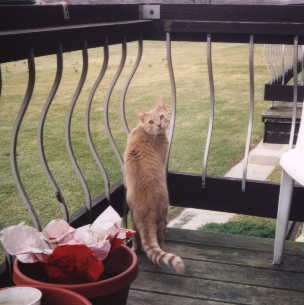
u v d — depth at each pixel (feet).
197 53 54.39
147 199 7.98
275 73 20.43
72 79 37.17
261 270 8.03
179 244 8.87
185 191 9.89
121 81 36.68
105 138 22.49
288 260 8.34
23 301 4.65
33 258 5.07
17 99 30.55
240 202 9.60
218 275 7.86
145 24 9.21
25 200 7.06
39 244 5.24
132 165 8.38
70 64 43.75
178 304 7.08
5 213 14.12
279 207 7.89
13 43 5.53
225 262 8.27
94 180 16.94
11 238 5.10
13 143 6.81
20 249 5.08
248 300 7.19
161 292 7.37
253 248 8.75
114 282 5.00
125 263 5.62
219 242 8.95
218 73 40.93
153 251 7.42
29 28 6.31
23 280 4.95
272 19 9.18
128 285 5.26
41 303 4.77
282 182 7.77
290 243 8.93
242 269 8.05
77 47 7.27
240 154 19.84
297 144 7.48
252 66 9.16
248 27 8.82
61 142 21.71
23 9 6.17
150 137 8.75
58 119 26.00
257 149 20.01
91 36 7.32
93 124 25.12
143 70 41.88
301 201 9.05
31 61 6.09
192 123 25.45
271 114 19.61
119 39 8.52
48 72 39.99
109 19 8.42
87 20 7.70
